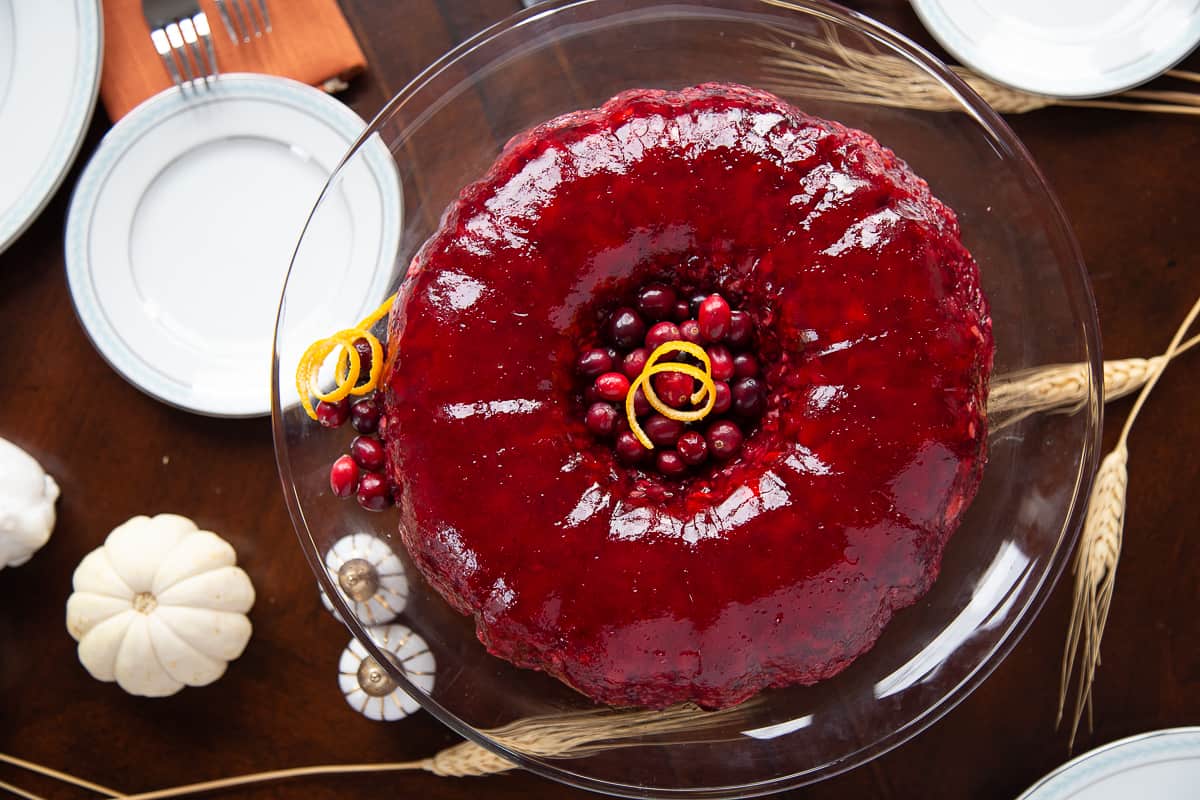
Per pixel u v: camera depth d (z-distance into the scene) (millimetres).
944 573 688
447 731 770
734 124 633
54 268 770
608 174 629
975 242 696
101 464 771
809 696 684
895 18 760
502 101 703
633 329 632
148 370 752
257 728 771
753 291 631
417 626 706
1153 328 752
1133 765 720
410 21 768
